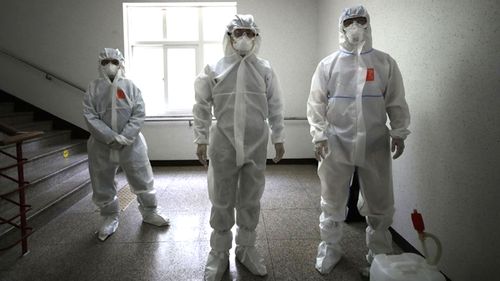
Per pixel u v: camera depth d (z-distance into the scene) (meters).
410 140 1.92
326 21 3.88
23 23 4.27
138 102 2.29
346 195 1.73
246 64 1.65
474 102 1.38
